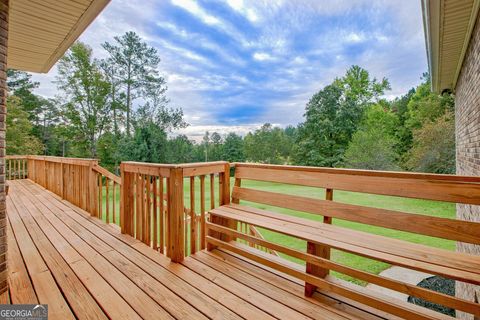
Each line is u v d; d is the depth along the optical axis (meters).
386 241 1.72
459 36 3.09
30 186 6.67
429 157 13.19
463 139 4.21
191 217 2.48
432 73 4.51
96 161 3.90
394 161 15.18
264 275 2.07
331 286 1.67
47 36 3.40
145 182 2.77
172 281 1.97
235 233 2.27
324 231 1.91
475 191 1.57
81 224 3.45
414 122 19.39
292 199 2.33
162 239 2.50
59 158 5.14
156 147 18.45
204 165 2.55
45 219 3.69
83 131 19.61
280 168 2.49
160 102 21.77
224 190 2.78
